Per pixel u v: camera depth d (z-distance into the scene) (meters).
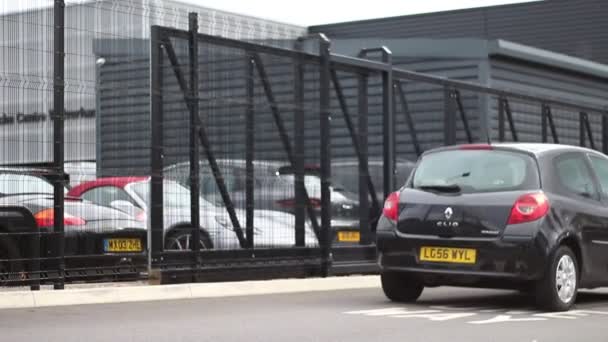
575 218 10.99
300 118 14.39
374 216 15.80
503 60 25.16
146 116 13.07
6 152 11.46
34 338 8.19
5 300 11.02
